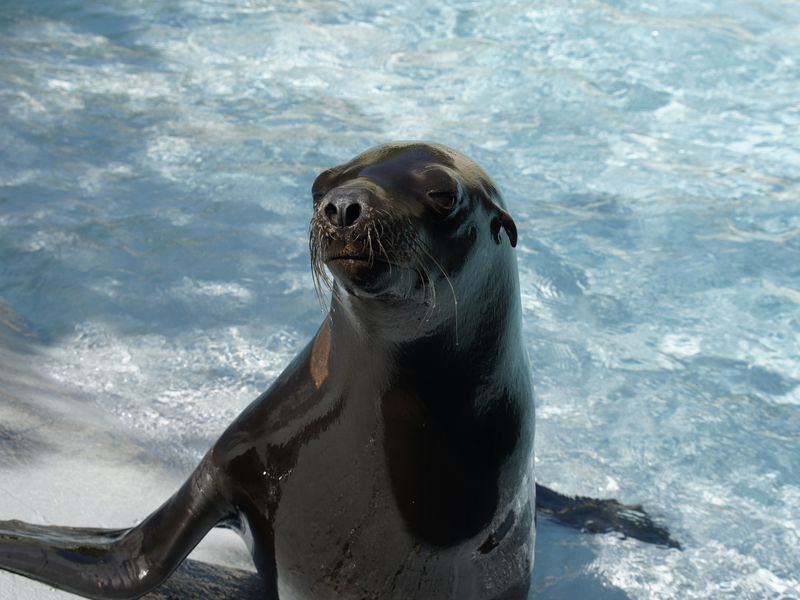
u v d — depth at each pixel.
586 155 16.58
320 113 17.81
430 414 6.44
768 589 8.65
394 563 6.73
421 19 21.61
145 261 13.20
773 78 19.17
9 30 20.91
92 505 8.33
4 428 9.09
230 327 11.98
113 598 6.93
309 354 7.12
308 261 13.54
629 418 10.98
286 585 7.15
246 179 15.48
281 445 6.91
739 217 15.02
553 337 12.29
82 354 11.27
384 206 5.59
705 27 20.92
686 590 8.58
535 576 8.63
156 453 9.53
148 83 18.88
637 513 9.59
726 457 10.44
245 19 21.69
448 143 16.75
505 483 6.88
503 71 19.41
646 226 14.72
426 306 5.97
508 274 6.73
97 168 15.67
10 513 7.93
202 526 7.11
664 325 12.67
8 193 14.63
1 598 6.75
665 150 16.88
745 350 12.26
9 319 11.70
